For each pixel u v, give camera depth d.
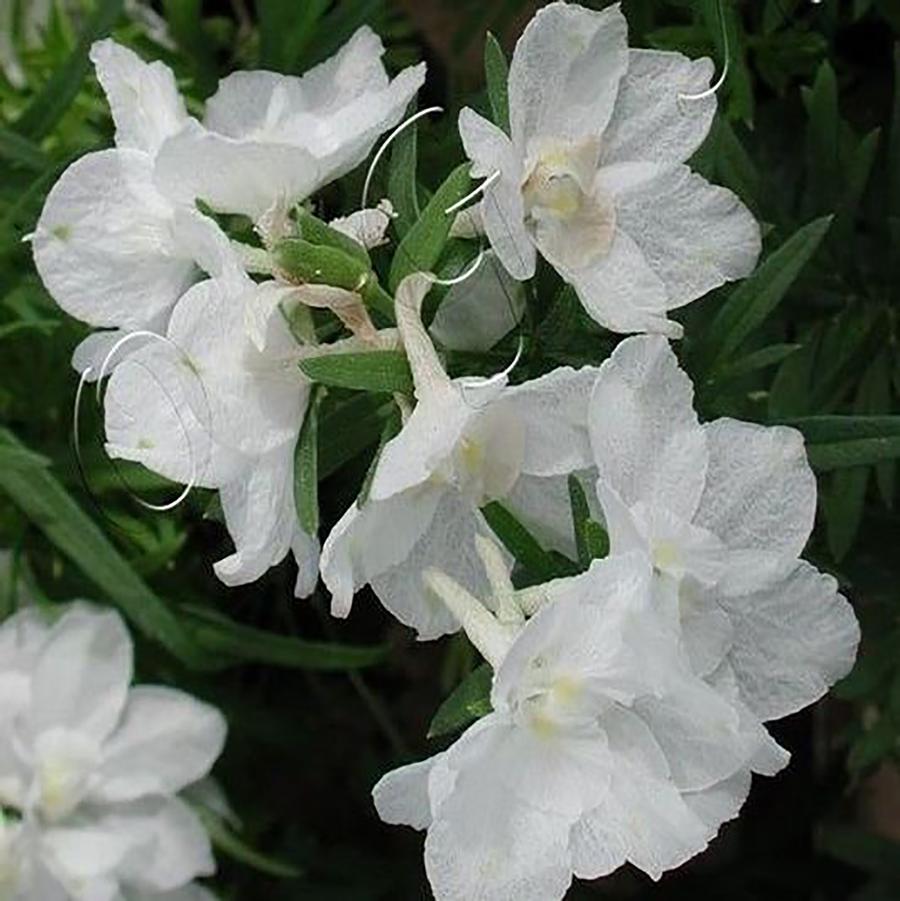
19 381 0.41
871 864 0.46
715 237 0.32
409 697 0.50
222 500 0.31
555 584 0.29
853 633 0.31
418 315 0.29
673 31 0.37
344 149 0.31
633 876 0.51
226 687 0.45
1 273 0.39
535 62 0.31
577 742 0.29
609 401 0.29
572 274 0.31
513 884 0.29
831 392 0.39
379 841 0.48
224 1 0.47
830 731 0.49
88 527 0.38
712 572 0.29
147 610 0.39
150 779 0.40
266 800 0.47
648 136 0.32
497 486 0.30
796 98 0.42
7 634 0.40
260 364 0.30
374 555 0.30
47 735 0.40
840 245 0.38
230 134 0.34
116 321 0.33
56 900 0.39
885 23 0.42
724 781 0.30
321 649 0.40
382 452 0.29
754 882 0.50
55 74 0.38
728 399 0.36
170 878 0.40
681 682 0.28
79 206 0.33
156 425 0.31
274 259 0.30
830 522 0.37
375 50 0.34
